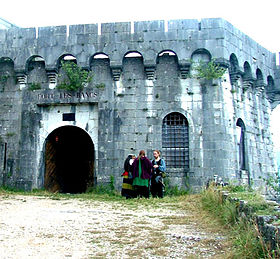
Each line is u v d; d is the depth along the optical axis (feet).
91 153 91.66
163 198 57.62
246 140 78.28
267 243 22.66
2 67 78.38
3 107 77.15
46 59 74.74
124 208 48.01
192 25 71.97
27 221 37.29
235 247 26.37
